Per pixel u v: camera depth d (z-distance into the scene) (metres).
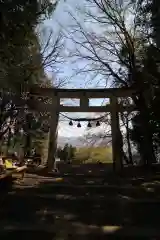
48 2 10.47
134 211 6.63
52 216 6.18
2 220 5.83
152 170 15.04
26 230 5.20
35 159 20.06
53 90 16.91
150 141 15.40
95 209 6.79
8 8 8.04
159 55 11.52
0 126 13.34
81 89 17.17
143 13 12.13
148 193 8.51
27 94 14.51
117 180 11.39
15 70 9.33
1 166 10.34
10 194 8.07
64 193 8.52
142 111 15.75
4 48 8.59
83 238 4.83
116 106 17.22
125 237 4.89
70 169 17.58
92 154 26.52
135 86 16.39
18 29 8.80
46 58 15.27
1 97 11.34
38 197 7.78
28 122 16.42
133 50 16.73
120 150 16.70
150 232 5.14
